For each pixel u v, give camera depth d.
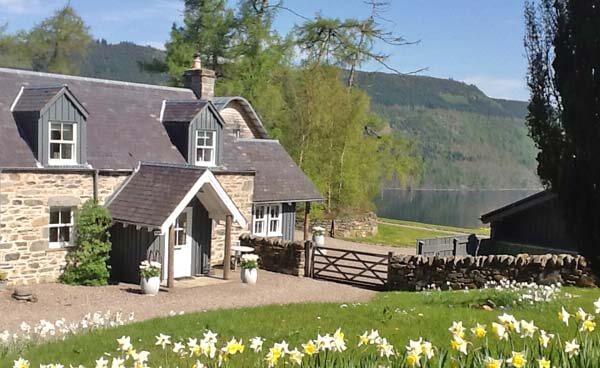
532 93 19.55
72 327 11.69
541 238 22.45
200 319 11.92
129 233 19.20
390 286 19.80
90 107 21.30
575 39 17.94
